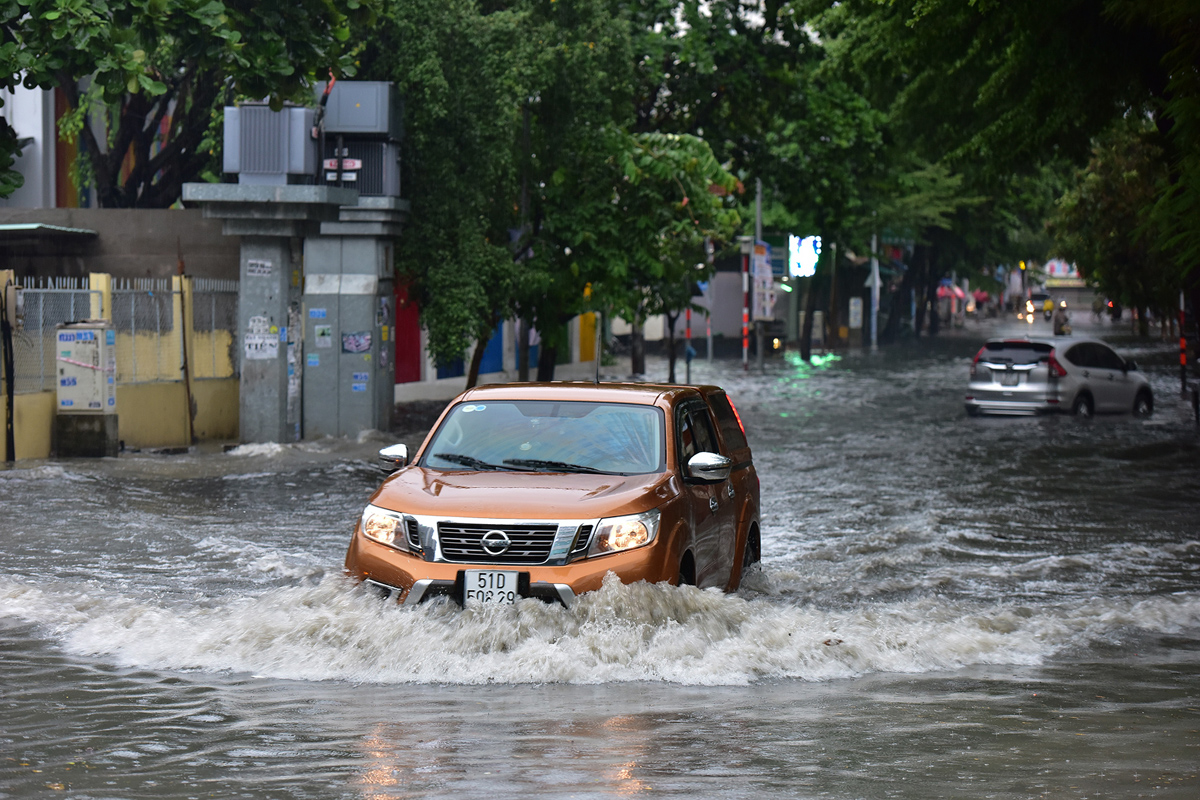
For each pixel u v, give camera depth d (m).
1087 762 7.77
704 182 37.28
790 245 68.00
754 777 7.38
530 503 11.10
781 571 15.62
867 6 35.47
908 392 48.12
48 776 7.46
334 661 10.56
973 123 38.72
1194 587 14.95
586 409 12.84
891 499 22.55
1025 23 29.73
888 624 12.10
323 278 30.80
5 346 24.62
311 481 23.50
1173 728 8.71
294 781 7.30
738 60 42.59
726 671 10.38
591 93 34.84
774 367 63.44
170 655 10.87
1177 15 19.83
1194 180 19.06
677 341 80.00
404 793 7.03
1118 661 11.23
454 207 32.44
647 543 11.06
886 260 79.69
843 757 7.86
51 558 15.78
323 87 30.34
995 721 8.90
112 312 27.70
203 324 30.64
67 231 30.28
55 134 42.34
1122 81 30.84
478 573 10.89
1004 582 15.24
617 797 6.95
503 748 8.05
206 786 7.21
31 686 9.91
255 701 9.42
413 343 45.19
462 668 10.27
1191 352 48.81
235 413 31.72
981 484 24.58
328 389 30.77
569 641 10.55
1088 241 54.88
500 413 12.90
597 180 36.75
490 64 31.72
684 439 12.90
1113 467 27.27
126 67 21.41
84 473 23.53
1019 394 38.59
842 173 45.56
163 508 20.05
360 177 30.88
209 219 30.58
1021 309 167.25
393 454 12.66
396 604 11.04
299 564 15.56
